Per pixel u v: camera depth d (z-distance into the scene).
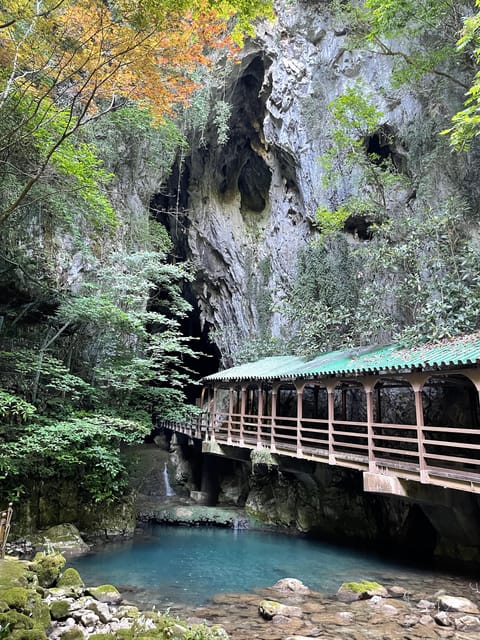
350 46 17.30
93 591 7.34
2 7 8.68
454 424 12.83
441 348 9.84
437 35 15.08
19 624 4.73
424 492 9.58
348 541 13.71
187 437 23.72
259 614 7.32
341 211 16.73
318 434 17.27
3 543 7.30
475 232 13.08
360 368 10.49
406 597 8.23
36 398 13.55
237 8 8.66
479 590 8.66
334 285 18.12
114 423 13.27
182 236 28.50
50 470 12.69
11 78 9.09
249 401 21.19
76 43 9.19
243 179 27.62
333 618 7.09
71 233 15.90
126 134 20.48
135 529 14.61
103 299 14.63
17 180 12.44
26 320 15.42
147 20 8.41
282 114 22.34
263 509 16.22
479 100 8.69
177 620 6.36
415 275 13.14
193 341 32.50
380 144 18.42
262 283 24.23
